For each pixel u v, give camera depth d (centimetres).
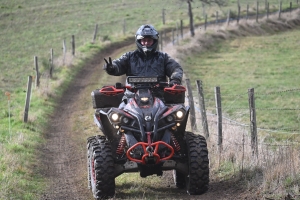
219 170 1437
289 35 7306
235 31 7081
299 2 10225
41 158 1919
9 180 1388
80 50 6003
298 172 1215
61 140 2330
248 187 1227
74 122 2783
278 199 1118
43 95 3469
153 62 1295
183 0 7056
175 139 1219
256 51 5978
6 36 7362
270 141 2162
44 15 8862
